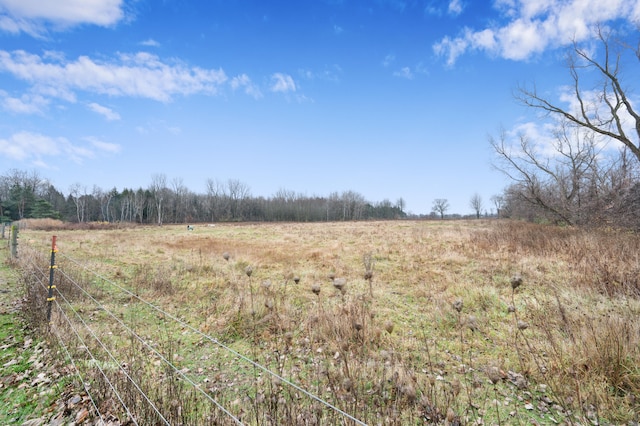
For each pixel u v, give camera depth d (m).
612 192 12.75
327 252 12.06
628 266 6.77
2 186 60.09
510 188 18.62
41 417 2.79
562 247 9.66
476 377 3.48
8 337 4.38
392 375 3.02
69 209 65.12
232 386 3.46
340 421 2.52
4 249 12.15
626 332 3.69
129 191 67.19
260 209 75.06
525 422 2.79
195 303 6.36
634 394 2.99
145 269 8.99
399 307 5.96
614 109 13.42
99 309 5.84
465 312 5.50
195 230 29.28
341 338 4.28
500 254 9.77
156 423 2.44
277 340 4.59
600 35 13.30
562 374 3.38
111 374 3.32
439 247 12.00
